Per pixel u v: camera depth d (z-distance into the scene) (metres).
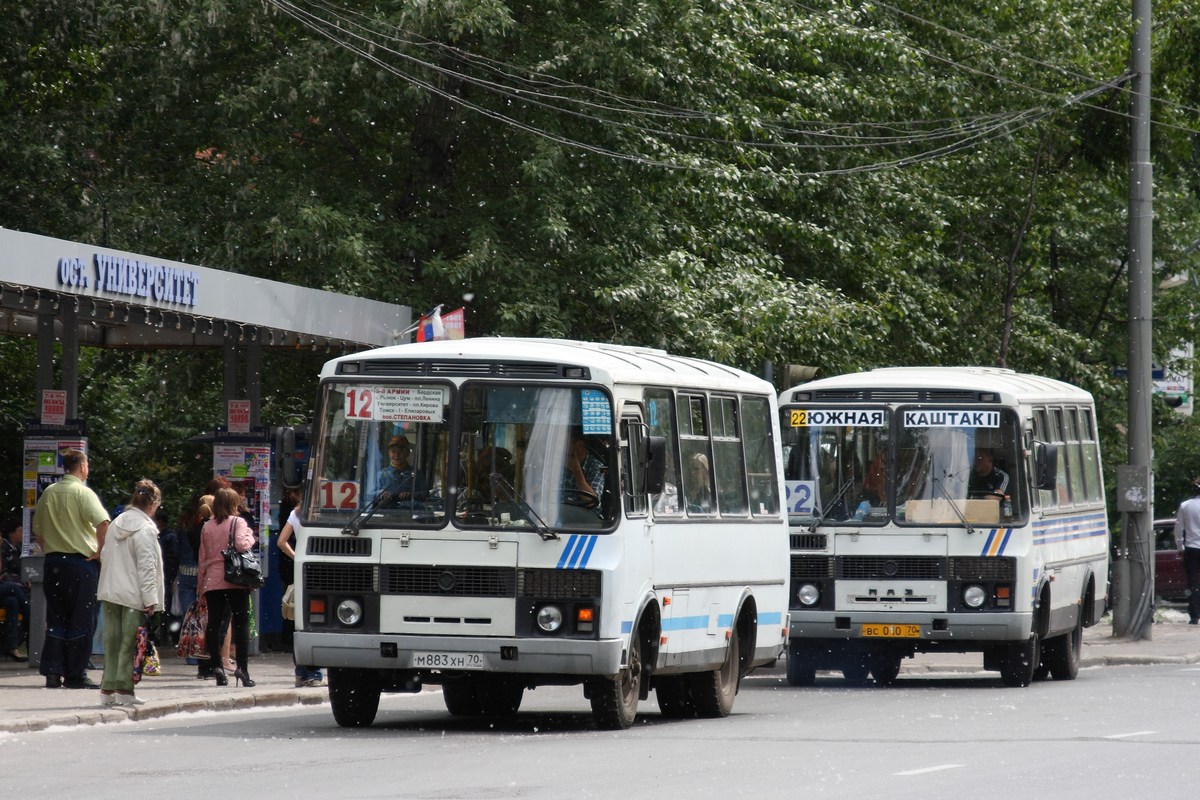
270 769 19.83
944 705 29.98
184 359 50.50
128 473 55.97
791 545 34.56
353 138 48.47
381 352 24.86
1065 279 68.06
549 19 45.66
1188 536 56.62
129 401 55.88
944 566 33.94
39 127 49.53
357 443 24.59
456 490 24.20
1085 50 60.03
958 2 60.03
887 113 54.09
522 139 45.78
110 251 31.00
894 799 16.94
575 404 24.31
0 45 52.06
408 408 24.52
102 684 26.92
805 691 34.44
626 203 46.75
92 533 29.75
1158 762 20.44
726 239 49.50
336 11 45.06
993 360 62.06
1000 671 35.31
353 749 22.09
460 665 23.92
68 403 35.25
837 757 20.97
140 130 49.72
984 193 61.47
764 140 50.81
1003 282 62.66
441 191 47.53
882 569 34.12
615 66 44.97
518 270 45.06
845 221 54.22
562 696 34.19
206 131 48.34
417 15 42.06
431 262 44.72
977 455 34.28
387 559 24.16
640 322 46.06
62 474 34.16
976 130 57.56
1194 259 68.56
